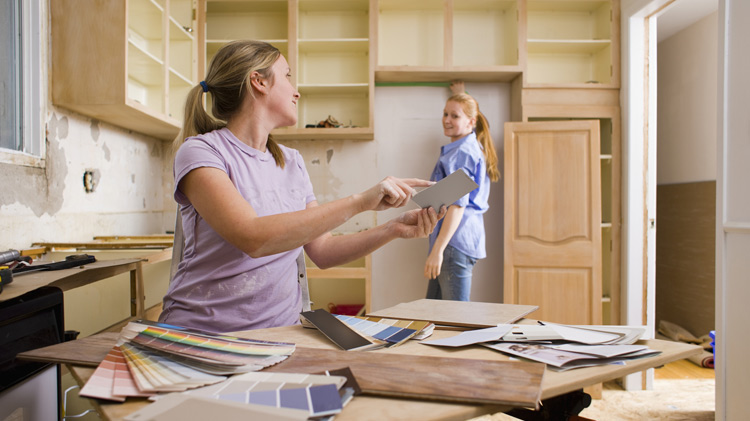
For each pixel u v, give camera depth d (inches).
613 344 36.7
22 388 45.3
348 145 139.6
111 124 109.1
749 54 75.5
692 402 111.2
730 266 79.6
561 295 120.5
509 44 134.0
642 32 121.6
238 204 42.0
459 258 105.6
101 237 98.9
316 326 42.2
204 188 43.0
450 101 116.3
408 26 136.0
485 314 47.6
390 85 138.9
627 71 122.4
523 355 34.0
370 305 124.1
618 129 124.3
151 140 129.8
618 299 123.8
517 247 121.8
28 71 83.2
